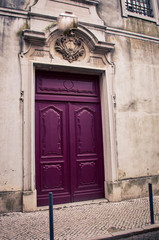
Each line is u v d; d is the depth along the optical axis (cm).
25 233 296
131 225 323
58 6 457
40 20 432
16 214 367
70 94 462
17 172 384
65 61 444
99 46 466
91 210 392
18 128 393
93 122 479
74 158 450
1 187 371
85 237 285
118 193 449
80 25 452
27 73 411
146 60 543
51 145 435
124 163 472
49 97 442
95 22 485
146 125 515
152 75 545
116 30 509
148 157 505
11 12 414
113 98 479
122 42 515
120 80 497
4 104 389
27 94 406
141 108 515
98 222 336
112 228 313
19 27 416
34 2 437
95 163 469
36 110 431
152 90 539
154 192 496
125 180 467
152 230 314
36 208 393
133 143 491
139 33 542
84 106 476
